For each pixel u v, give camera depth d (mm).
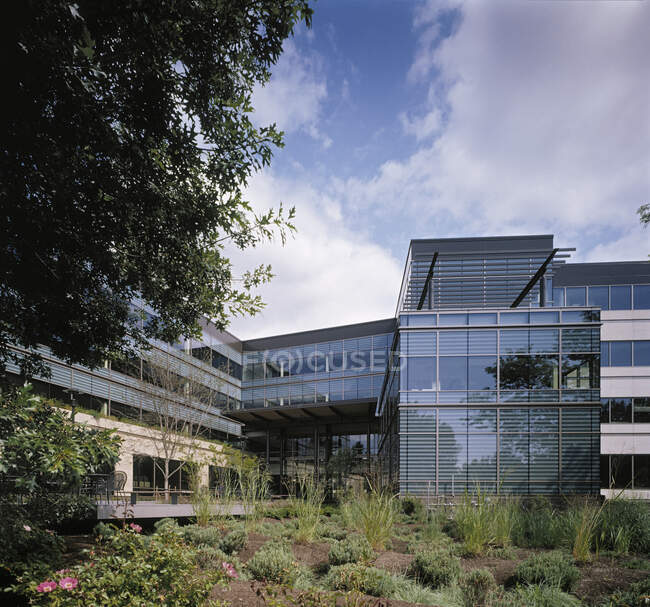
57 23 3750
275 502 14000
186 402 25906
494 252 24688
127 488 21250
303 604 4328
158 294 6535
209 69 5098
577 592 6289
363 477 12828
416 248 26891
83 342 6453
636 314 26594
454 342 18297
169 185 5395
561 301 27109
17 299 5539
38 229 4488
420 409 17922
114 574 3689
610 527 8633
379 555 8109
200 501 10836
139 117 4617
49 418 5109
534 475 16844
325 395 38375
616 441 25328
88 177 4457
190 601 3891
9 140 3932
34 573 4273
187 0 4285
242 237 6672
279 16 4945
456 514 9820
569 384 17391
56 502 6211
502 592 6242
